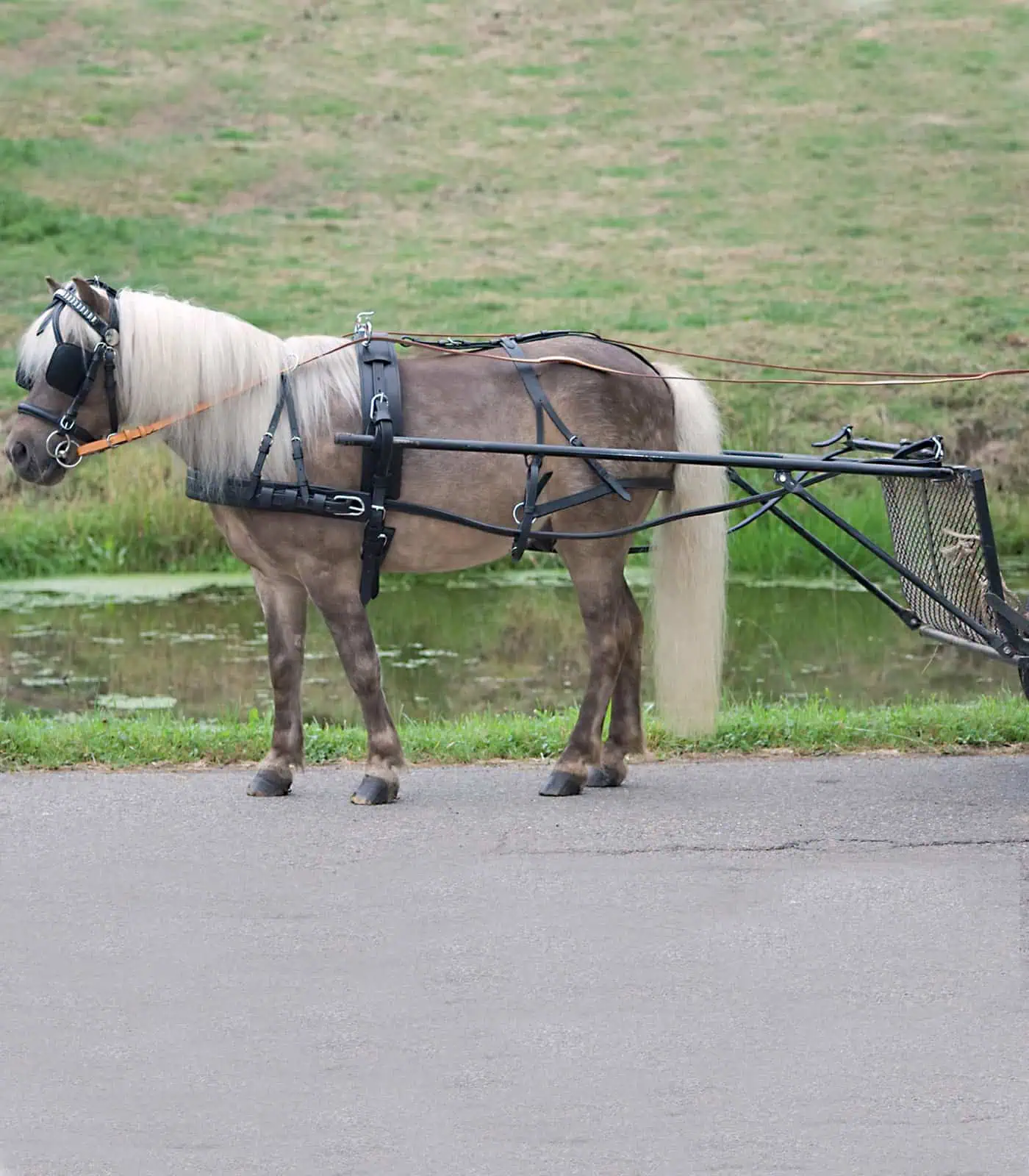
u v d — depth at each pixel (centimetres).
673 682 916
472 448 827
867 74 4097
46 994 595
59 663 1364
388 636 1500
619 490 869
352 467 850
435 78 4150
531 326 2861
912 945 638
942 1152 479
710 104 4003
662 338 2794
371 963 623
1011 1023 568
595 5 4553
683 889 705
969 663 1375
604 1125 495
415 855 757
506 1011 579
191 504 1961
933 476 823
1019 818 816
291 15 4434
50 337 828
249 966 620
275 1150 482
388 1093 517
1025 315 2869
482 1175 467
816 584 1769
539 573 1852
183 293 2970
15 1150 483
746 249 3253
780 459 841
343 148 3744
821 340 2777
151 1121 500
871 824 806
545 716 1102
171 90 3953
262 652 1421
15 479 2086
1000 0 4469
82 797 865
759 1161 473
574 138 3850
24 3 4291
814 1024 568
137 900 694
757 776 918
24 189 3388
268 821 820
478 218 3438
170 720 1106
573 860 748
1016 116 3819
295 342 871
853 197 3478
